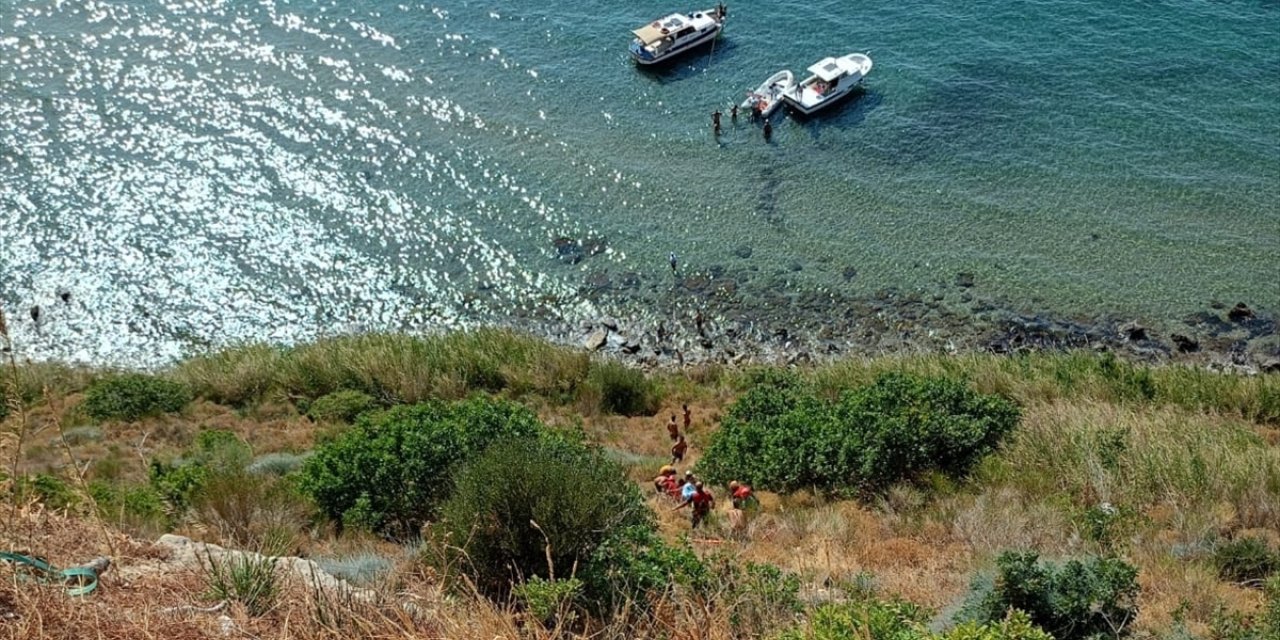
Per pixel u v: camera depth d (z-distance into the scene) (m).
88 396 27.31
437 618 8.21
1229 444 22.22
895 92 45.09
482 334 32.62
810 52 47.72
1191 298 34.84
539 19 50.09
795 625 9.27
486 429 17.59
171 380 29.20
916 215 39.03
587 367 31.14
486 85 46.03
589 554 11.52
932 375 28.20
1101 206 38.94
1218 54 45.75
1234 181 39.62
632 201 40.09
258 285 36.34
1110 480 19.88
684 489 19.36
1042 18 48.62
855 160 41.78
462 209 39.69
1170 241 37.22
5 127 42.00
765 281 36.47
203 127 42.88
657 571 11.28
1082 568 12.76
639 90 45.88
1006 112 43.66
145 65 46.12
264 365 30.06
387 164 41.59
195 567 9.01
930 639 8.59
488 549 11.44
